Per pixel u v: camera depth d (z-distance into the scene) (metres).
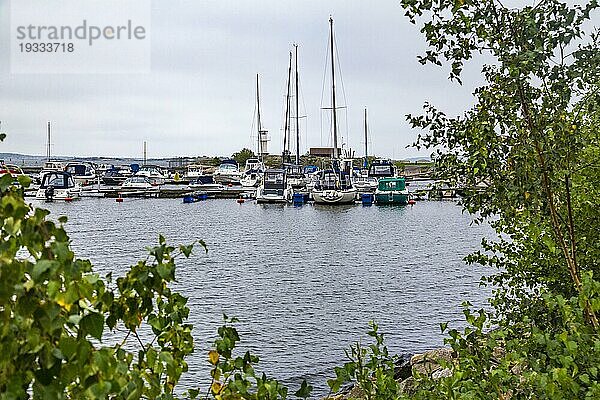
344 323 17.95
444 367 4.99
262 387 3.73
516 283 7.20
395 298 21.36
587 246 6.15
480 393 4.27
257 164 86.81
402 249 34.34
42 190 64.94
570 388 3.64
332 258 31.12
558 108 4.96
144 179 82.69
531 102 4.96
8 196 2.31
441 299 21.05
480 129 5.07
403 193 61.72
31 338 2.12
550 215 5.12
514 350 4.53
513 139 5.03
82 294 2.35
